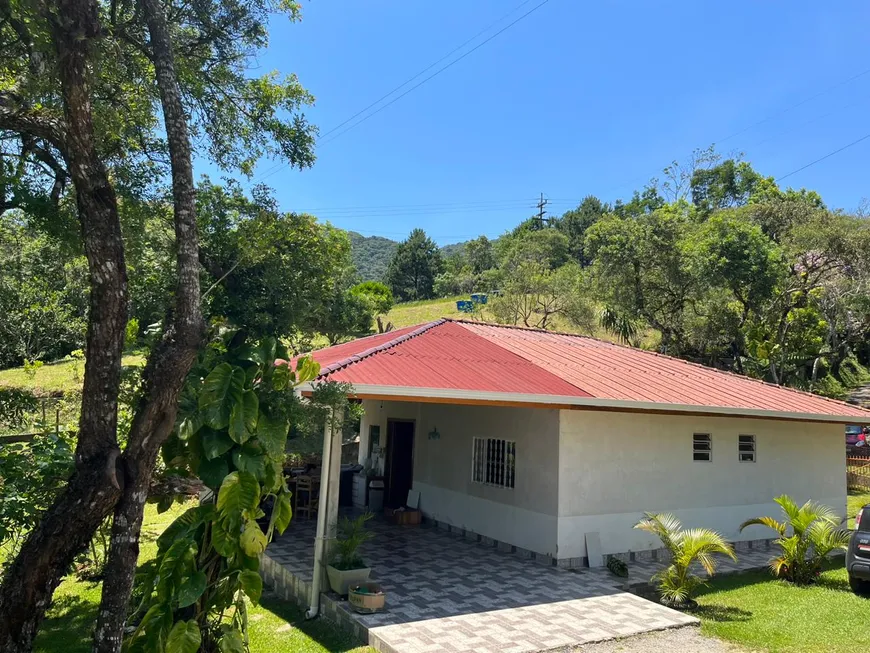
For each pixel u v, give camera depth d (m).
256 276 9.05
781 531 10.92
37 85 5.37
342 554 8.54
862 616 8.53
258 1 8.45
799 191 46.59
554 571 10.16
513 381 10.45
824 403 14.78
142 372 5.34
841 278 27.25
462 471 12.96
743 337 28.33
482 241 82.50
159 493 7.41
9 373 26.69
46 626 7.93
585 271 33.72
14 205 7.41
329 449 8.75
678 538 9.06
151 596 6.24
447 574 9.84
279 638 7.46
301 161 9.73
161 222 8.86
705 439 12.82
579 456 10.90
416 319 50.31
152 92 8.09
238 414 5.81
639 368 14.22
